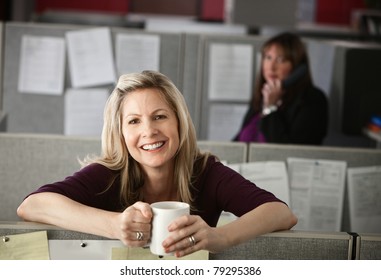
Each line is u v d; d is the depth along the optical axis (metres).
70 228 1.25
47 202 1.32
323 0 8.02
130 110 1.42
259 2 4.28
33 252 1.22
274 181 2.13
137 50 3.32
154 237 1.17
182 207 1.21
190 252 1.17
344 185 2.13
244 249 1.24
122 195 1.51
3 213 2.15
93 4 7.84
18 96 3.31
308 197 2.13
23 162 2.13
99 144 2.14
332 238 1.24
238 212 1.49
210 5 8.00
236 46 3.36
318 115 3.10
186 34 3.33
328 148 2.13
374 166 2.12
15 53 3.28
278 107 3.11
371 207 2.13
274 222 1.31
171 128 1.43
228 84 3.38
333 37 4.27
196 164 1.56
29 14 6.98
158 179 1.50
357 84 3.40
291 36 3.08
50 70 3.30
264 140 3.08
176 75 3.36
